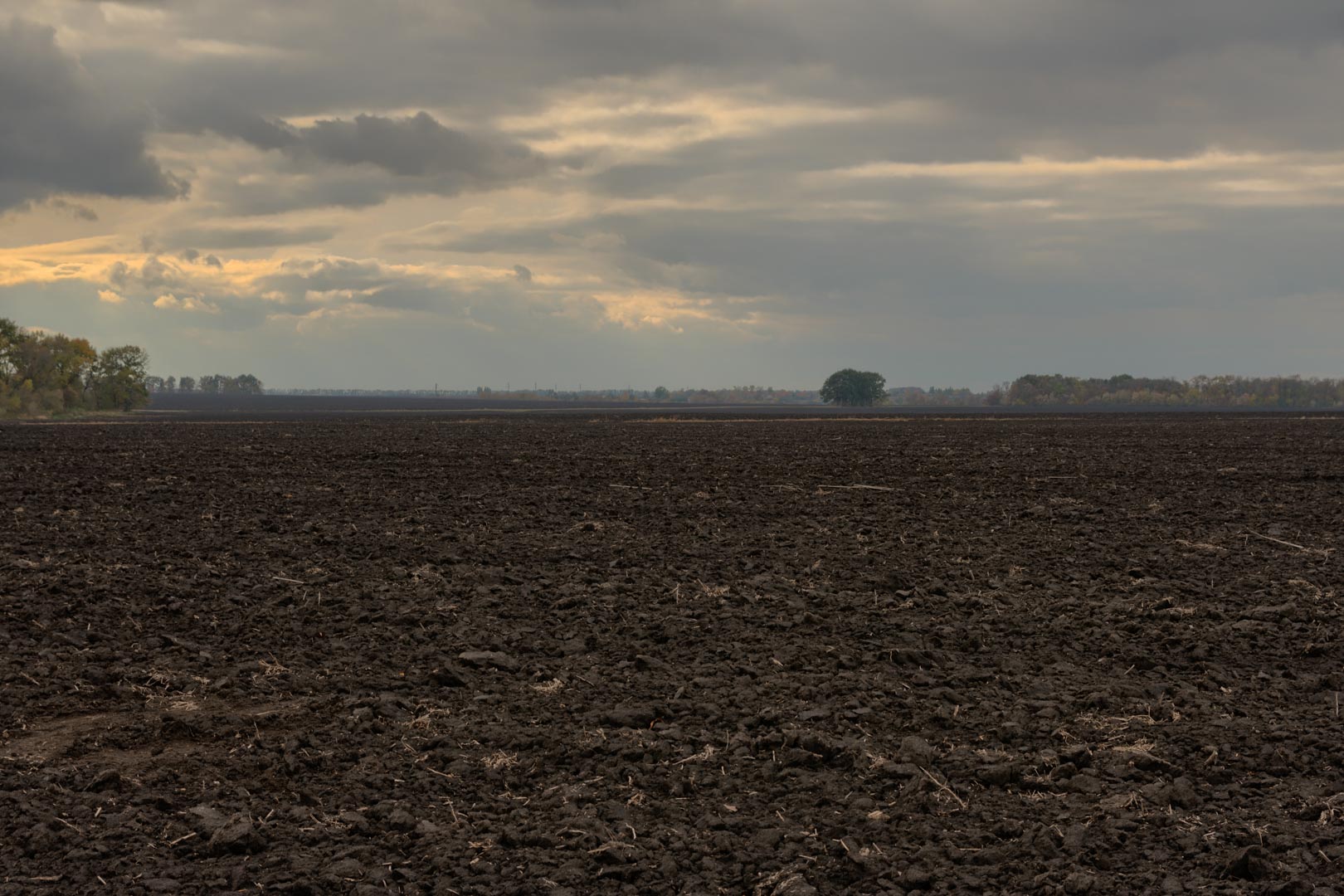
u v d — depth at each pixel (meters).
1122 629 11.29
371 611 11.95
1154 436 58.00
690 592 13.10
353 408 174.75
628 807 6.65
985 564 15.02
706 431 65.31
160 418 109.38
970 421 91.69
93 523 18.16
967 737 7.91
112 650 10.16
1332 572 14.39
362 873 5.73
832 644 10.66
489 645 10.51
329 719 8.41
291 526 18.22
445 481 27.34
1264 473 30.09
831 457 37.56
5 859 5.84
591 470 31.05
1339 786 6.70
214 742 7.89
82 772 7.19
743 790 6.94
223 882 5.61
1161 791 6.59
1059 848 5.95
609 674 9.62
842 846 5.88
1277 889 5.23
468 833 6.26
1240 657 10.16
